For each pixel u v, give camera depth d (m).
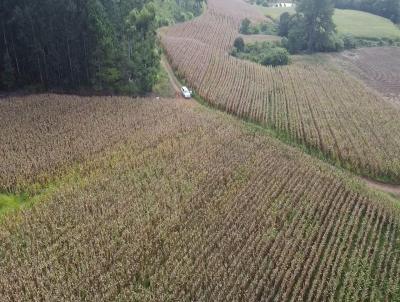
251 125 65.12
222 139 57.03
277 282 35.06
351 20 141.25
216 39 112.44
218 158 51.94
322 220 43.69
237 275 35.09
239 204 43.88
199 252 37.12
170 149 52.84
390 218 45.34
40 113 59.28
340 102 76.50
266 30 128.62
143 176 47.34
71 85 71.06
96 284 32.62
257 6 167.00
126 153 51.28
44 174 45.62
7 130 53.78
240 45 106.44
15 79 68.44
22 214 39.94
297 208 44.78
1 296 31.41
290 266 37.31
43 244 36.47
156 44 83.69
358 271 38.16
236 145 56.00
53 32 66.12
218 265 35.66
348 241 41.22
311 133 63.59
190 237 38.44
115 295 32.50
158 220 40.31
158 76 75.44
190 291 33.28
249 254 37.38
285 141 62.00
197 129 59.31
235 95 74.88
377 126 66.94
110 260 35.25
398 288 37.16
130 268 34.56
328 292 35.56
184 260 35.97
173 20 120.38
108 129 56.53
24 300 31.42
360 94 81.44
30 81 70.12
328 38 111.19
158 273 34.44
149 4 71.00
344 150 58.69
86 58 69.69
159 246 37.47
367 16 148.00
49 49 67.31
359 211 45.47
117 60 69.44
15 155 48.56
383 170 55.34
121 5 72.88
